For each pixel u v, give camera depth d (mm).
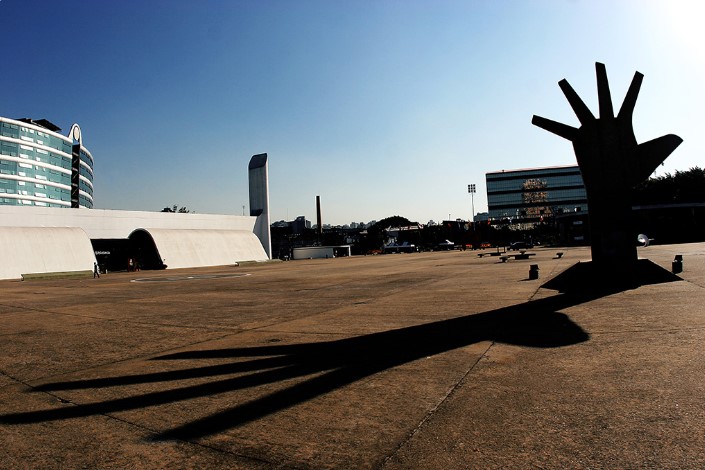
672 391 3184
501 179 145000
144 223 53531
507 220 138875
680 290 8445
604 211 10992
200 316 8891
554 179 142125
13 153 84375
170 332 7055
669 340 4676
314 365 4477
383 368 4238
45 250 38312
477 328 5984
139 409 3406
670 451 2322
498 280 13352
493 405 3119
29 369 4949
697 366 3730
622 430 2607
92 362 5168
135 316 9312
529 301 8336
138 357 5305
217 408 3346
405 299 10055
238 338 6191
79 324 8445
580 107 11406
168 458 2541
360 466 2328
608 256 10867
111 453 2645
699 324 5371
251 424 3000
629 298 7898
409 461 2357
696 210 51219
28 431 3053
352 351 5016
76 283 25094
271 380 4020
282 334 6316
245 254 59406
